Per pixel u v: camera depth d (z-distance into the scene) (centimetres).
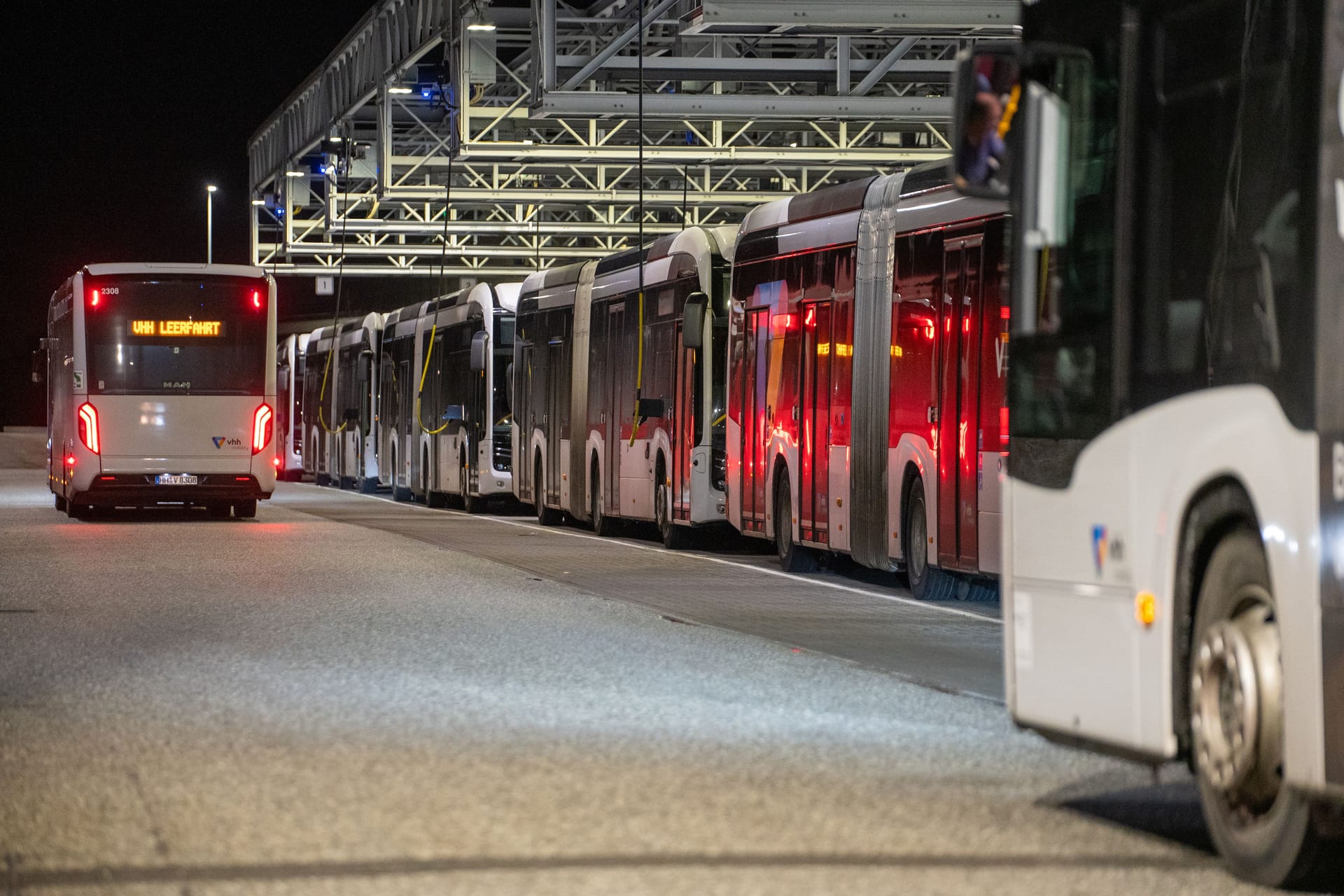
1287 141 1187
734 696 2112
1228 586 1259
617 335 5247
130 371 5747
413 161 9062
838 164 8206
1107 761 1697
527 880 1216
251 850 1302
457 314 7112
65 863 1259
